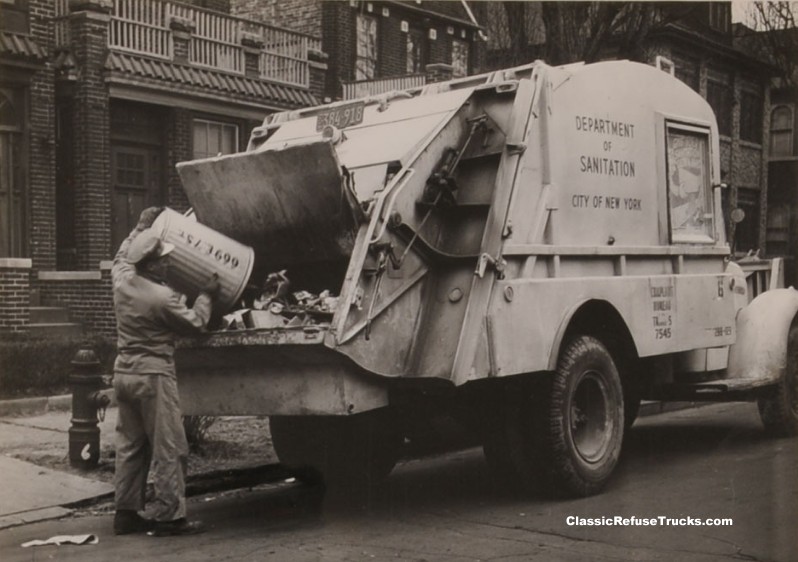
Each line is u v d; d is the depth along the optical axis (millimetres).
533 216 7285
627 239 8156
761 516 6645
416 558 5859
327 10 18672
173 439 6562
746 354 9398
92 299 13875
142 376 6500
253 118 17641
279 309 6879
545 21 12586
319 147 6633
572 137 7668
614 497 7355
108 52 15516
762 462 8461
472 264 6961
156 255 6637
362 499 7703
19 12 14586
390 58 18656
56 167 15477
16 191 14430
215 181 7293
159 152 16641
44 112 14727
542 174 7402
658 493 7438
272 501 7754
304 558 5895
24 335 12008
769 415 9586
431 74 16953
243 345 6531
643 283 8102
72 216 15406
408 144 7191
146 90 16094
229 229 7402
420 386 6762
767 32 11945
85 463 8141
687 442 9719
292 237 7164
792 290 9820
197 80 16656
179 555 6012
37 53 14477
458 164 7285
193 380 7105
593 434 7609
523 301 7004
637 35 12281
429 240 7023
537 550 5996
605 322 7871
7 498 7344
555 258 7363
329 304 6605
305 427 8086
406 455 9250
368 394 6629
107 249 15500
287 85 17984
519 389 7254
